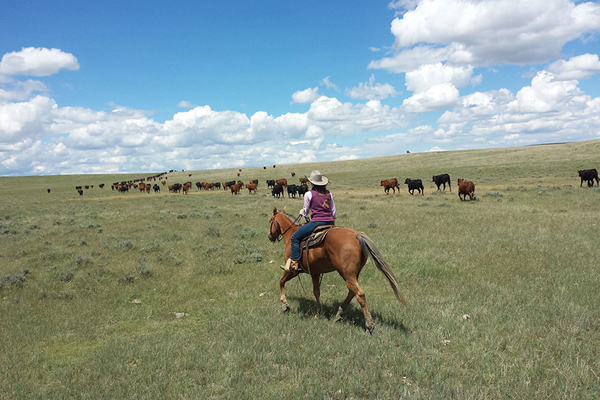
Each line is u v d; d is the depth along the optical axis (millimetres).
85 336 6070
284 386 4176
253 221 19047
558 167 50562
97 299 8023
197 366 4676
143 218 23375
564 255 9195
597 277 7383
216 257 11391
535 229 12883
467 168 63969
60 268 10750
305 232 6148
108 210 30938
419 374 4188
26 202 49500
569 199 21297
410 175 62156
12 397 4316
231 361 4770
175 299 7824
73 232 18234
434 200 26328
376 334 5348
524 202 21594
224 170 120438
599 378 3920
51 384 4516
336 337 5320
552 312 5801
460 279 7945
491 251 10008
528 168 53781
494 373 4168
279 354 4840
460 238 11930
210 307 7211
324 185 6246
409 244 11531
